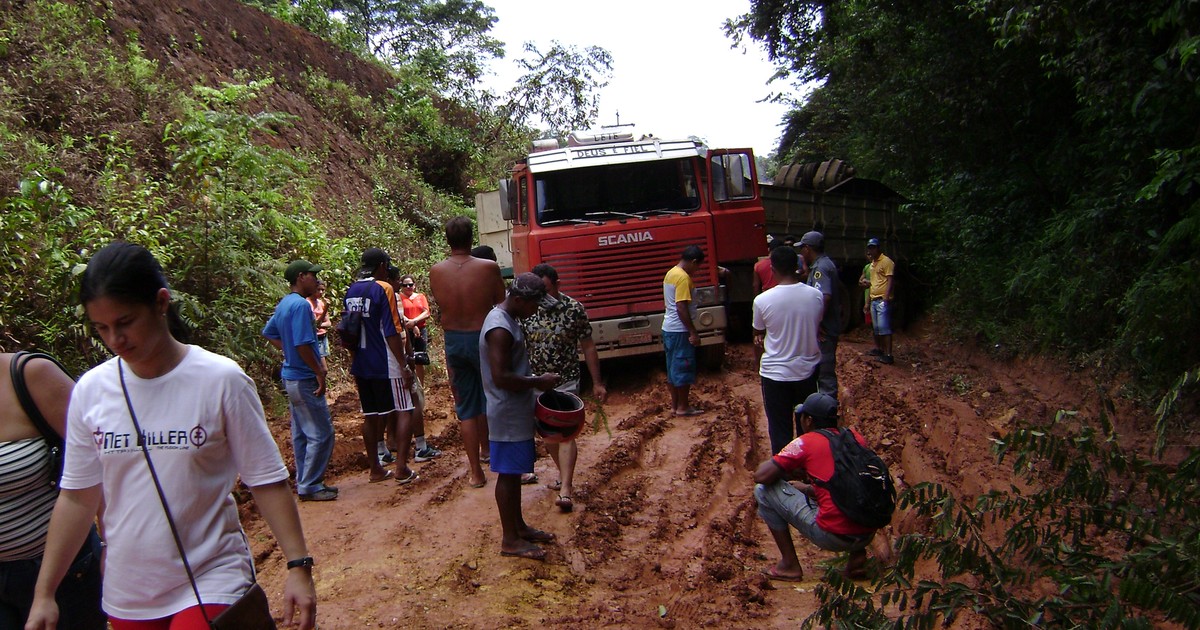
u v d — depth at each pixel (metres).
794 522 5.55
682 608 5.29
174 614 2.73
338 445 8.88
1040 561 4.60
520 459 5.79
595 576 5.76
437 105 27.61
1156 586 3.76
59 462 3.25
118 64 13.77
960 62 12.61
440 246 19.45
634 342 11.02
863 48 15.87
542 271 7.08
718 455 8.41
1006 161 13.45
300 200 14.62
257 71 19.72
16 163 9.69
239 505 7.12
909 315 16.86
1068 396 9.67
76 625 3.27
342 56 24.84
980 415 9.29
